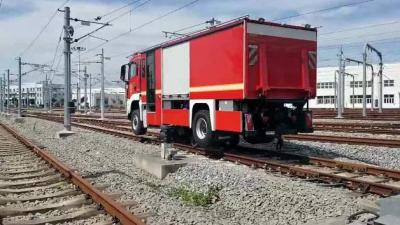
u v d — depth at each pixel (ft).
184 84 54.65
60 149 58.70
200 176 36.32
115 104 455.22
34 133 89.45
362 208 27.32
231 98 46.21
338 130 80.02
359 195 31.04
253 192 30.78
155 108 62.39
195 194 30.55
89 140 69.21
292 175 38.73
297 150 53.88
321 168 41.96
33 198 29.66
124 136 75.41
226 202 29.78
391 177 36.68
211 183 33.58
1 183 34.78
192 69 52.85
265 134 48.62
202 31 50.70
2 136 82.43
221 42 47.62
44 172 39.93
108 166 43.47
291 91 47.42
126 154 52.21
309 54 48.85
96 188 31.14
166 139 43.93
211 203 30.01
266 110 47.91
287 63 47.24
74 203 28.07
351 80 333.42
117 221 24.38
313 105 350.02
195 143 54.29
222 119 48.21
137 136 69.51
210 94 49.57
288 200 28.78
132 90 71.61
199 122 52.39
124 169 42.42
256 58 44.98
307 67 48.57
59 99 421.59
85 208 27.17
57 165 40.63
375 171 38.32
